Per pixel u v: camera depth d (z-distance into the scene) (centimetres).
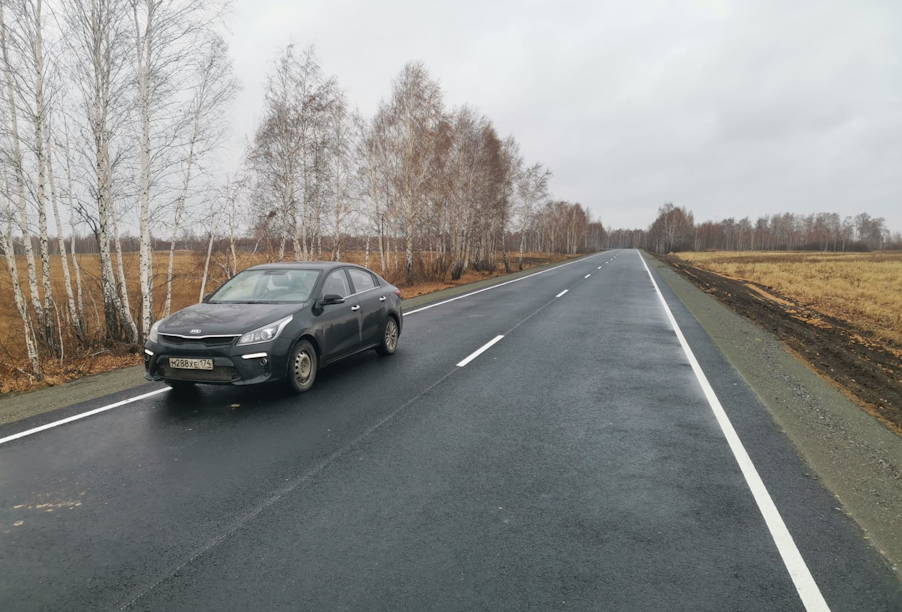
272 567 257
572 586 241
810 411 525
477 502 326
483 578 247
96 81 1022
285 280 658
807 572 252
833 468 381
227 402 543
